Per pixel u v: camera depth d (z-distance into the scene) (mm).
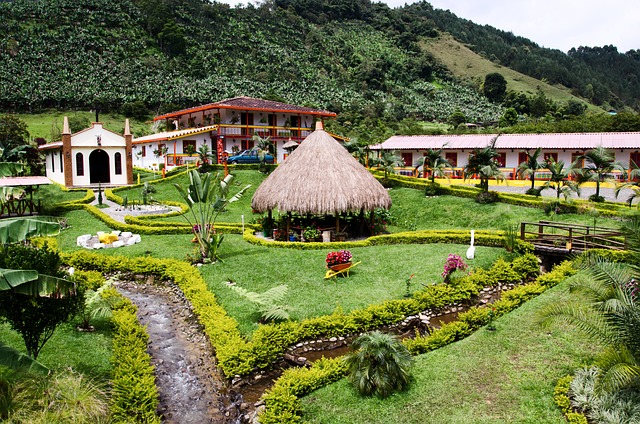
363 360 10633
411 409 9805
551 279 17203
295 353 13055
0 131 52750
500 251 22016
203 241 21141
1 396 8844
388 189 37781
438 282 17781
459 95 134875
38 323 10328
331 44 144250
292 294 16672
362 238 26844
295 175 25594
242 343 12594
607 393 9281
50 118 79500
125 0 120438
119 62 98250
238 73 106062
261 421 9492
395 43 170375
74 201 33844
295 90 103562
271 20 144250
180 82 95375
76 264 19859
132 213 31641
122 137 44062
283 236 26031
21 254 9984
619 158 38688
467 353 12062
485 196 31453
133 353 11891
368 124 89750
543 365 11281
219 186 23016
